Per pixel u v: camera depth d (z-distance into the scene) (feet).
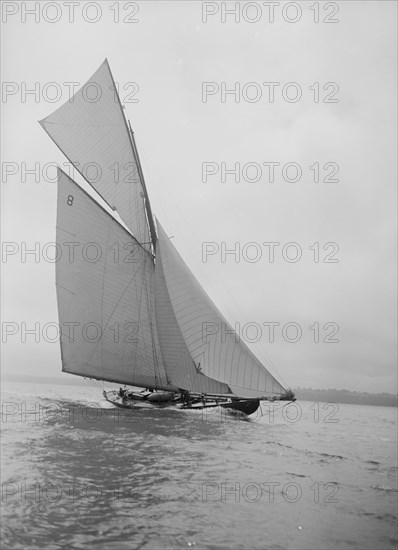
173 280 94.38
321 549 25.46
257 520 29.14
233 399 95.45
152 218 105.60
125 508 29.27
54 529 25.30
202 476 38.73
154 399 97.14
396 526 29.89
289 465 47.19
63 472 36.45
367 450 64.44
